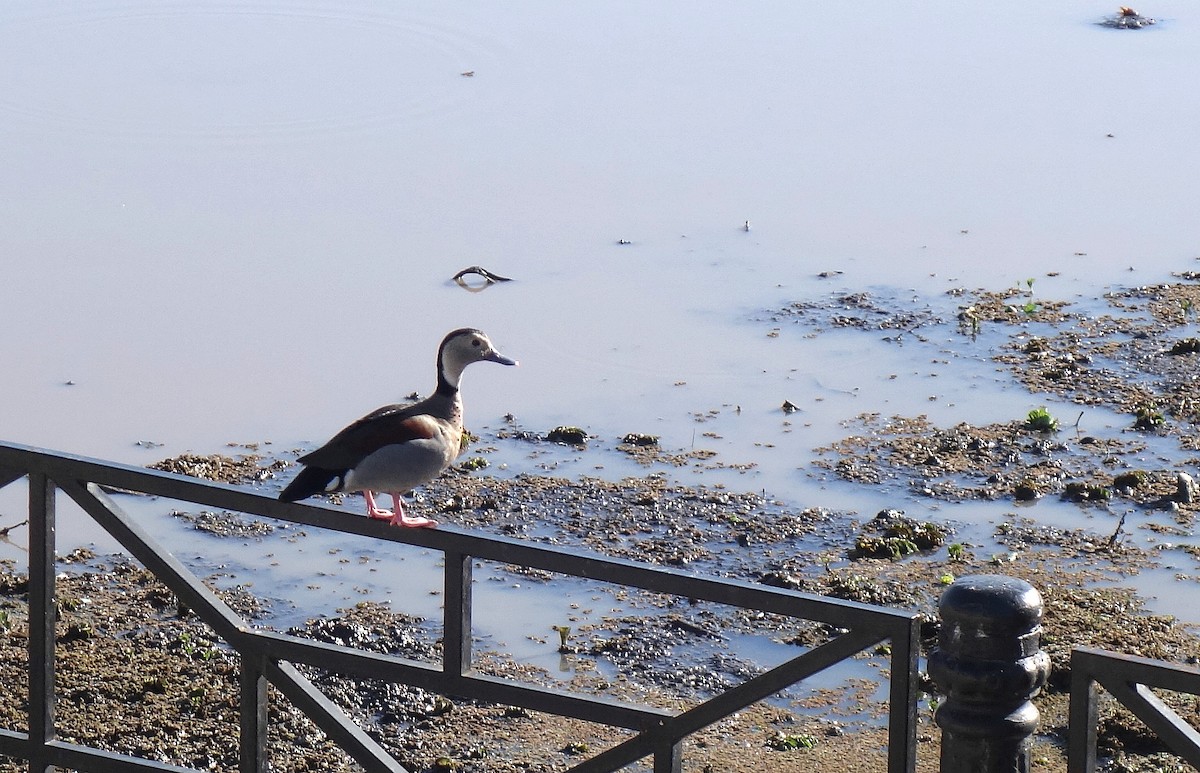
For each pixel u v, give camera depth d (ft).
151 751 33.99
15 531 44.62
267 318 58.95
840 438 49.44
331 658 20.18
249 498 20.42
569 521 44.52
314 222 69.00
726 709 18.49
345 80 90.07
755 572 41.91
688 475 47.21
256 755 20.86
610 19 104.17
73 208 70.38
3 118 82.79
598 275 62.95
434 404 26.63
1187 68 94.07
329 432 50.29
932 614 39.34
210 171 75.51
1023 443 48.88
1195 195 72.28
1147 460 47.75
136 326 58.13
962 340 56.65
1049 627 38.60
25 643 38.50
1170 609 39.81
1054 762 33.50
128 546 20.94
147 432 50.16
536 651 38.34
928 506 45.27
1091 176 75.10
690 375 53.98
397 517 25.85
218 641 38.75
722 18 105.50
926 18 106.32
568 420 50.80
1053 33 102.58
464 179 74.59
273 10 105.50
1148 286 61.52
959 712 18.01
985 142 80.38
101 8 105.19
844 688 36.96
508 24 102.42
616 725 19.11
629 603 40.68
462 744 34.63
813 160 77.46
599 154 78.13
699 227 68.28
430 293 61.16
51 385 53.47
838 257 64.80
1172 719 17.67
